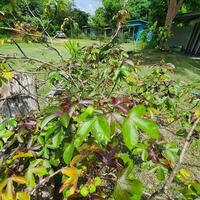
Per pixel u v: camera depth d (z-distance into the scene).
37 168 1.11
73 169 0.99
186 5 20.98
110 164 1.06
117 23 2.68
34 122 1.36
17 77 2.20
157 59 13.61
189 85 2.59
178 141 3.71
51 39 2.62
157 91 2.57
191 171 3.18
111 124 0.85
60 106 1.03
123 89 2.78
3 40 2.29
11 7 2.43
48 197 1.45
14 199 0.96
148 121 0.79
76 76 2.48
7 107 2.05
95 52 2.65
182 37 22.44
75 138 0.94
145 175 2.95
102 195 1.24
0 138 1.35
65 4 2.58
